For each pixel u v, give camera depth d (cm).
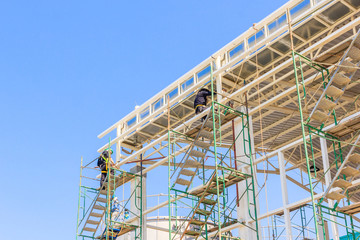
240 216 2316
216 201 2345
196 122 2814
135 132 2861
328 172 2180
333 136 1880
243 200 2328
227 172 2317
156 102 2752
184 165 2319
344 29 1973
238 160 2298
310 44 2266
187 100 2569
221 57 2422
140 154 2891
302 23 2077
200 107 2370
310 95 2600
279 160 2347
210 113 2247
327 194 1775
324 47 2323
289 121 2988
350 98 2492
